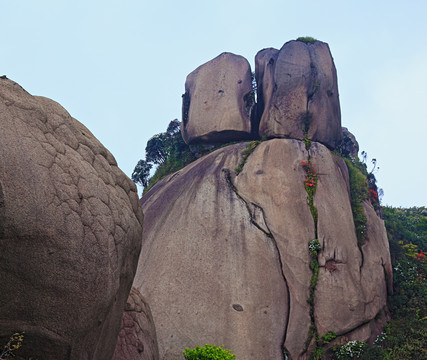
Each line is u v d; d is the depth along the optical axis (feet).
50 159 15.31
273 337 45.27
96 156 18.75
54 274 14.65
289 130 61.62
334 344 45.83
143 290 48.85
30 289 14.20
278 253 50.44
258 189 55.01
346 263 50.62
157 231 54.19
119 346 25.77
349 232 53.11
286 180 55.21
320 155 58.08
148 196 61.41
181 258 50.39
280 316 46.62
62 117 17.35
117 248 18.10
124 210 19.35
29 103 15.64
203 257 50.08
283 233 51.49
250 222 52.47
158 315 46.60
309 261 49.80
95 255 16.26
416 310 52.21
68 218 15.19
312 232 51.65
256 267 49.26
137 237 20.89
